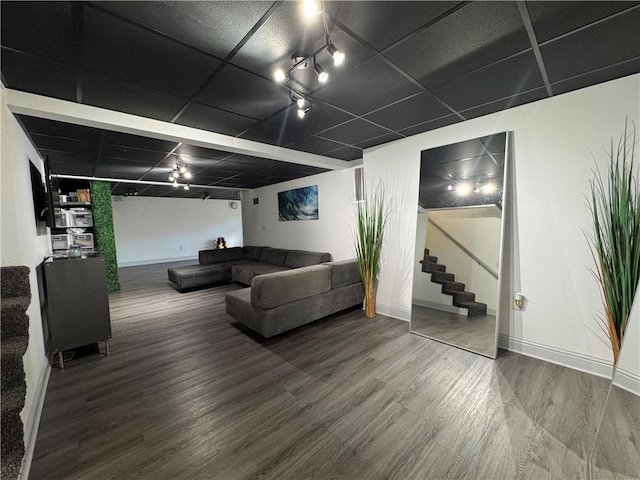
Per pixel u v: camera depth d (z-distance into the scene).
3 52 1.55
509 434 1.63
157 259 9.76
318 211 5.26
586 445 1.54
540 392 2.01
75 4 1.23
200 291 5.46
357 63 1.81
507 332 2.68
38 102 2.06
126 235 9.12
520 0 1.30
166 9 1.29
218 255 6.50
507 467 1.42
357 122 2.84
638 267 1.84
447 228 3.02
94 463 1.49
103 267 2.71
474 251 2.80
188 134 2.85
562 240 2.34
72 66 1.72
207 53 1.65
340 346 2.84
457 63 1.83
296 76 1.92
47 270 2.45
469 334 2.78
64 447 1.59
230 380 2.27
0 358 1.38
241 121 2.73
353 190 4.51
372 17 1.39
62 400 2.04
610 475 1.38
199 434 1.68
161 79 1.92
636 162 1.99
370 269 3.66
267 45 1.59
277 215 6.43
